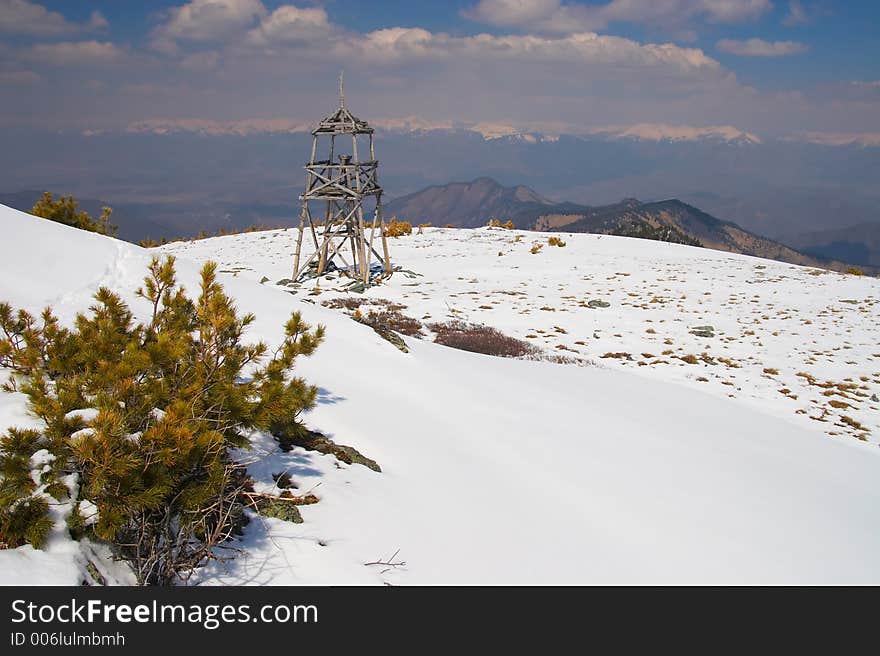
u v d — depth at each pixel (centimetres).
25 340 677
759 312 3378
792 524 1027
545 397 1602
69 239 1506
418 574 669
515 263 4800
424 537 750
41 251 1368
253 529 660
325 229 3881
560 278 4281
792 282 4272
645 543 873
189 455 527
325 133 3675
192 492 534
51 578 471
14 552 480
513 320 3016
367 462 916
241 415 627
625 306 3425
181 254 4931
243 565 600
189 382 607
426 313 3039
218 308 676
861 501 1229
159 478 503
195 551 579
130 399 553
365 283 3659
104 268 1399
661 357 2491
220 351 664
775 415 1916
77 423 512
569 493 1004
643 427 1480
